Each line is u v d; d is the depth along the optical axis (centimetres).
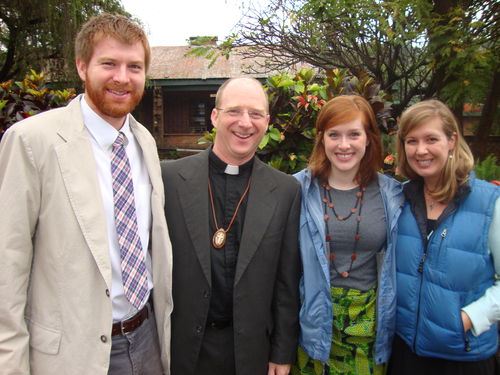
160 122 1648
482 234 169
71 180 143
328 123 193
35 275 145
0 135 369
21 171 137
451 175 176
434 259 177
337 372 195
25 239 138
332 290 195
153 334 178
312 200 201
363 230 192
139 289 163
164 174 193
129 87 154
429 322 176
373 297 193
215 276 184
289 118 311
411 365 188
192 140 1711
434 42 480
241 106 182
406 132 189
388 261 191
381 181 204
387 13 504
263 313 188
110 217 157
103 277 146
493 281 176
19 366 136
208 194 192
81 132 150
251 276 184
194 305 180
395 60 633
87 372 144
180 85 1526
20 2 1041
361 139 193
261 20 596
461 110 534
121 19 154
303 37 616
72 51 1091
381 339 190
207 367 187
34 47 1134
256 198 190
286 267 197
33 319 145
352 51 644
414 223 188
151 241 173
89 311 144
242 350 182
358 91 320
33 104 386
